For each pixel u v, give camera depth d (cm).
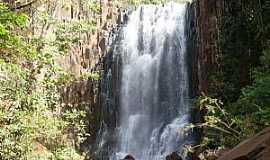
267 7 1709
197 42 2514
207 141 1541
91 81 2845
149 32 2997
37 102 1357
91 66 2875
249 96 1187
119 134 2819
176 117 2667
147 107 2841
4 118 1291
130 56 2998
